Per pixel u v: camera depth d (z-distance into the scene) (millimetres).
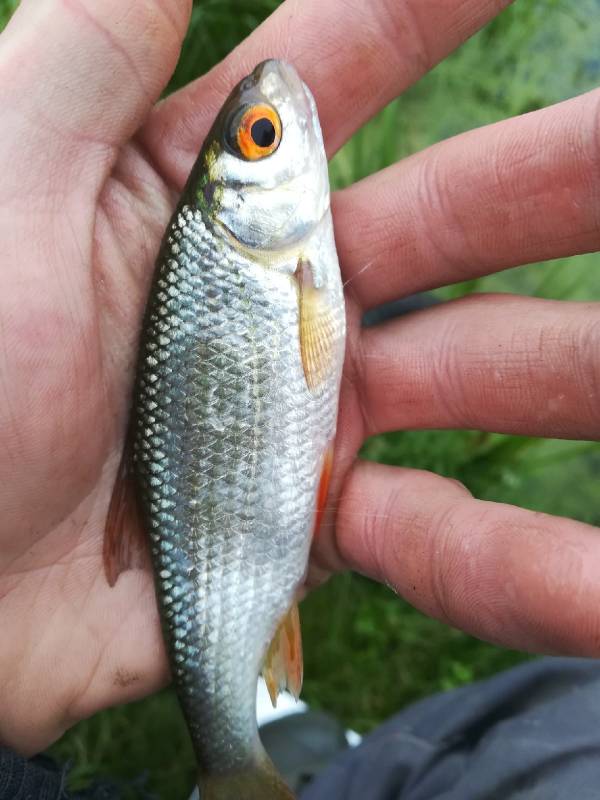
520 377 105
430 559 98
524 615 85
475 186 104
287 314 97
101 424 101
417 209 109
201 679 100
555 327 102
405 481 108
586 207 99
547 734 125
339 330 102
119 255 102
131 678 107
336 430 111
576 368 100
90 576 105
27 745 107
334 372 102
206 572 99
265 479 98
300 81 98
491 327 107
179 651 101
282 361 97
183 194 97
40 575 103
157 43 91
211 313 96
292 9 103
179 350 96
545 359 103
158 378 97
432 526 99
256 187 96
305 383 98
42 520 99
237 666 99
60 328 92
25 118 88
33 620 103
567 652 82
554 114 97
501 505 94
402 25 103
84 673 105
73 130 91
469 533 93
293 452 99
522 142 99
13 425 92
